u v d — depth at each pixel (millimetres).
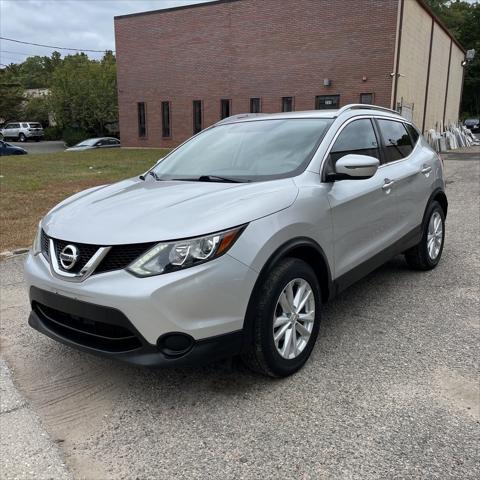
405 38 21328
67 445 2674
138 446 2646
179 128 27750
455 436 2617
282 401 3000
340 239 3629
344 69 21875
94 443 2686
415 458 2463
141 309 2645
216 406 2980
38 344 3910
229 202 2998
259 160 3758
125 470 2469
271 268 2969
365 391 3070
